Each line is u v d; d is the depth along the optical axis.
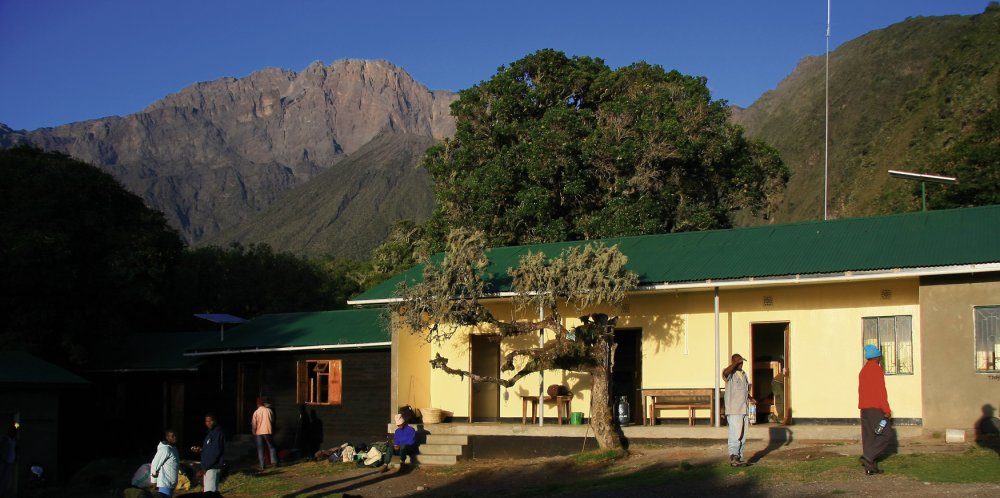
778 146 97.12
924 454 14.22
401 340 21.33
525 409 20.25
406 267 47.50
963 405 15.50
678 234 20.72
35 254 24.94
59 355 27.66
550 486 15.44
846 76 98.31
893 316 17.44
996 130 31.48
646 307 19.92
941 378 15.73
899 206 44.03
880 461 13.93
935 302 15.93
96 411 27.88
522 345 21.08
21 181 26.59
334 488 18.14
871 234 17.80
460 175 33.03
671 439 18.03
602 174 30.89
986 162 29.92
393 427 20.84
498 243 30.48
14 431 19.44
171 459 14.67
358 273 52.56
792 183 85.44
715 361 18.23
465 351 21.62
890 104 85.38
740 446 14.70
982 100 55.03
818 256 17.38
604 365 17.89
